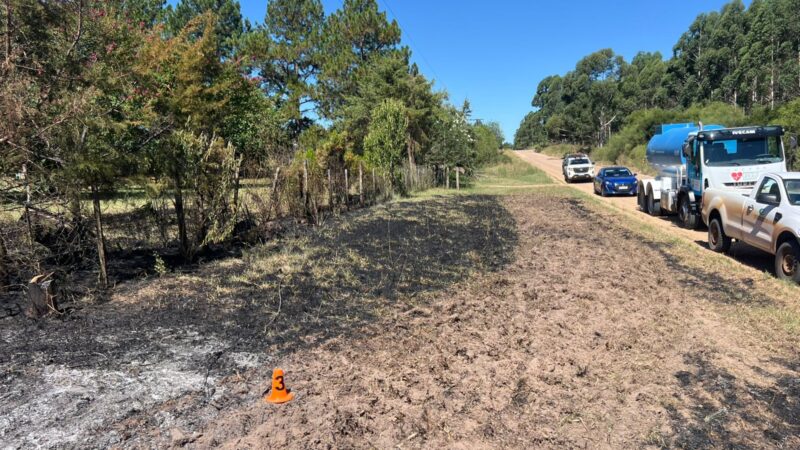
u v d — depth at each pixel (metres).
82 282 6.98
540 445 3.62
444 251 9.98
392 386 4.41
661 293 7.38
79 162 6.50
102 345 5.04
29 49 7.44
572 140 99.56
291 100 31.80
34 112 6.21
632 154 47.22
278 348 5.15
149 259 8.51
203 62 14.09
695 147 13.01
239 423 3.75
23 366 4.51
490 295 7.26
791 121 23.25
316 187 14.36
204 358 4.83
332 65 32.06
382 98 27.67
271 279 7.59
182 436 3.56
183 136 8.58
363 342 5.37
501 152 61.56
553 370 4.82
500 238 11.65
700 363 4.97
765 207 8.45
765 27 52.03
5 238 6.47
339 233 11.43
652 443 3.65
